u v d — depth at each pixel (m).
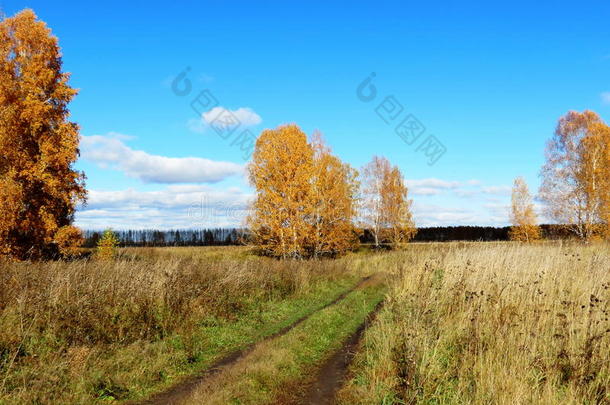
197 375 7.84
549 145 36.34
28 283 10.16
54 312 8.80
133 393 6.86
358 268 26.50
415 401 6.26
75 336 8.38
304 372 7.75
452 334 8.34
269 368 7.34
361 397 6.35
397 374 6.97
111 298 10.21
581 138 34.72
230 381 6.90
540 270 11.59
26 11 23.39
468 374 6.81
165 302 11.02
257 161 30.38
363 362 7.94
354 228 37.28
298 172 29.80
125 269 12.62
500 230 65.50
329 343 9.62
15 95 22.61
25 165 22.45
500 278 11.12
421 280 13.49
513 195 43.62
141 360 8.01
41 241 23.12
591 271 11.72
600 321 7.88
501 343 7.39
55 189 22.72
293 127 30.78
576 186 34.75
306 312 13.77
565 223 35.09
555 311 8.56
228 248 45.91
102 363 7.58
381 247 48.09
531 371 6.66
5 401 5.88
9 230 21.69
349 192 37.31
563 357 7.02
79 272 11.48
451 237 68.00
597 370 6.69
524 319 8.60
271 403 6.36
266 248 32.12
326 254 37.00
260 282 16.00
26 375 6.63
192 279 13.41
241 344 9.95
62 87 23.91
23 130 22.52
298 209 30.42
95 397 6.53
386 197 45.53
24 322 8.25
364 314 12.59
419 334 7.50
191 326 10.20
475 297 9.83
